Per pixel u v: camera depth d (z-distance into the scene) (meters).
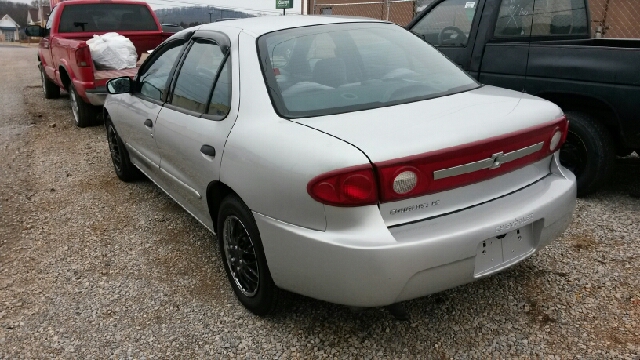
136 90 4.43
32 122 8.32
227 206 2.85
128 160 5.09
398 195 2.17
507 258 2.48
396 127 2.35
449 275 2.28
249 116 2.73
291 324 2.82
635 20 9.91
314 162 2.22
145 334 2.82
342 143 2.23
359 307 2.32
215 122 2.97
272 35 3.06
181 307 3.06
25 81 13.54
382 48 3.21
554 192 2.65
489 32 4.73
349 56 3.05
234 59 3.02
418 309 2.90
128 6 8.86
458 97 2.83
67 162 6.12
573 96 4.23
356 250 2.15
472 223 2.30
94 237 4.06
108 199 4.88
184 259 3.64
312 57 2.98
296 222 2.35
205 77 3.27
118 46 7.68
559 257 3.40
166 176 3.85
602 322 2.73
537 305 2.89
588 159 4.24
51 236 4.11
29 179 5.54
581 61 4.09
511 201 2.49
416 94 2.85
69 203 4.81
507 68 4.59
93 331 2.87
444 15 5.19
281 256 2.46
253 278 2.87
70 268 3.58
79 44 6.76
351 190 2.13
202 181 3.11
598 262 3.32
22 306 3.14
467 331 2.70
